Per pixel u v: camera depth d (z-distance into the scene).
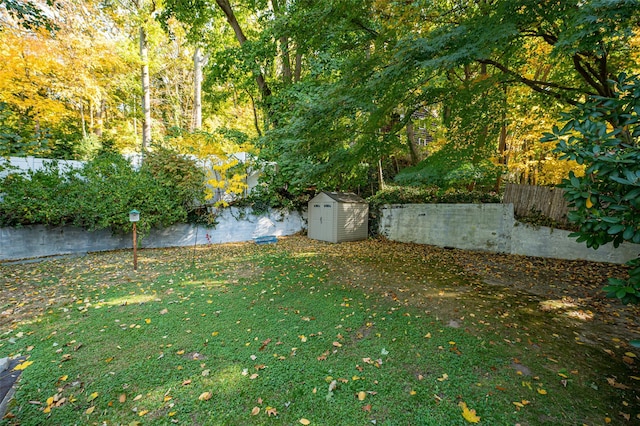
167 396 2.20
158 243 8.57
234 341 3.02
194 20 10.62
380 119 6.40
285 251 8.07
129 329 3.27
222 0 9.91
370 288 4.78
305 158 7.57
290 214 11.38
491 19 4.30
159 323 3.43
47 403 2.11
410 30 5.60
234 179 9.21
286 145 6.96
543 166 8.69
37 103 10.46
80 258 6.84
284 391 2.27
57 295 4.31
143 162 8.66
